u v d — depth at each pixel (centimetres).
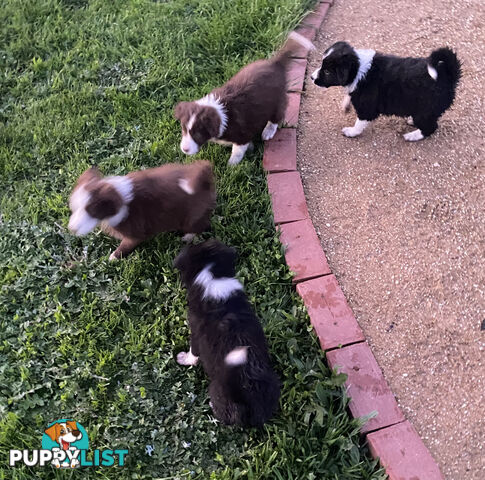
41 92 217
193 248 144
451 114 204
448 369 153
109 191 146
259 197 185
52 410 146
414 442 138
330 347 153
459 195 185
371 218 182
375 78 183
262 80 180
